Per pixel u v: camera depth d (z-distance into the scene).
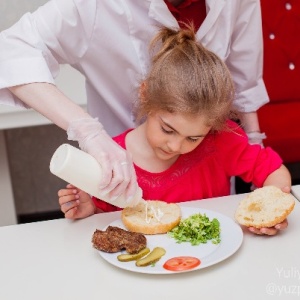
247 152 1.24
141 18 1.17
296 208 1.04
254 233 0.94
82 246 0.93
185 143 1.05
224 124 1.15
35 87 1.08
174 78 1.04
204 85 1.03
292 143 1.91
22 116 1.67
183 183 1.21
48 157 2.45
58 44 1.16
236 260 0.85
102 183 0.89
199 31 1.21
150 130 1.07
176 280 0.81
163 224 0.93
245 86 1.41
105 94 1.29
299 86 2.18
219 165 1.24
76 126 1.02
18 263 0.89
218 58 1.09
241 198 1.10
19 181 2.46
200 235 0.90
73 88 1.85
